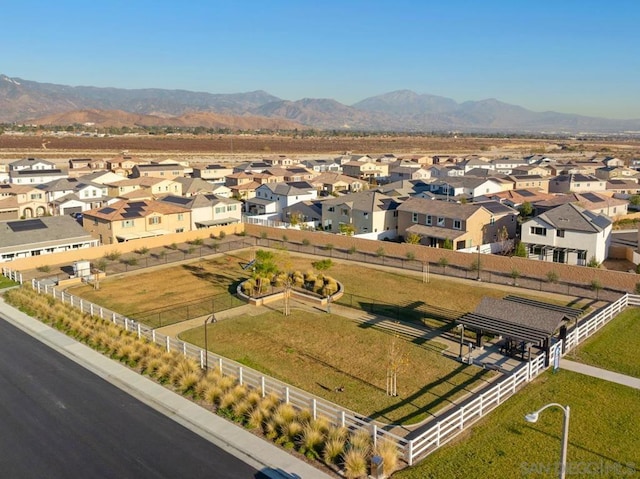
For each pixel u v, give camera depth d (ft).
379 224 228.22
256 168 426.10
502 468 64.34
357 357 102.58
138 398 84.94
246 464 66.64
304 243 209.46
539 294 144.87
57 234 191.11
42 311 127.13
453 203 217.15
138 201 227.20
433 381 91.91
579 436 71.36
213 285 156.66
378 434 74.28
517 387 86.89
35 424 76.48
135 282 160.35
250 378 90.79
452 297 143.64
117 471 65.10
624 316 123.03
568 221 182.50
